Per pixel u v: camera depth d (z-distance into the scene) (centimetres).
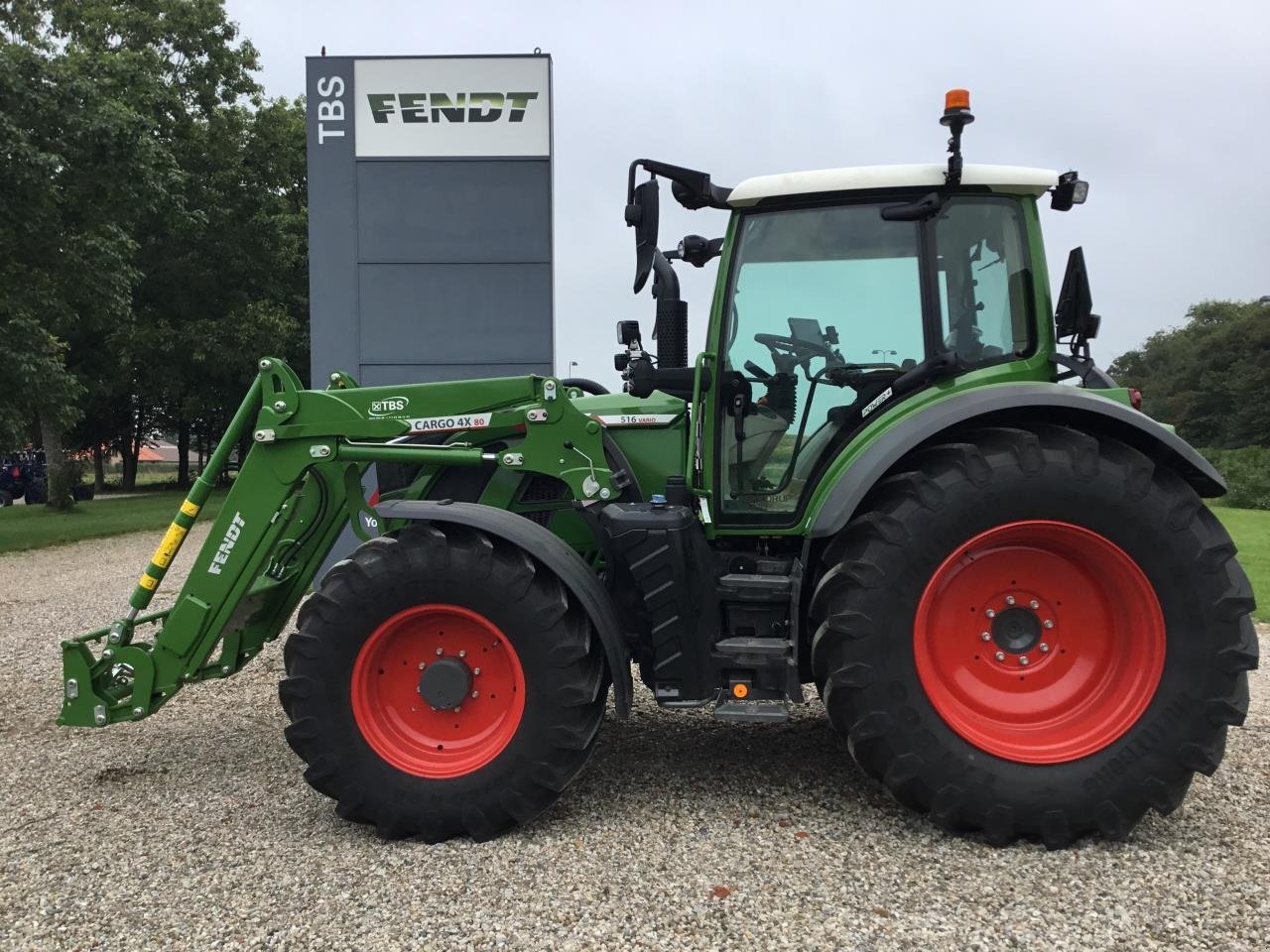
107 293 1255
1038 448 277
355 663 290
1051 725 287
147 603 337
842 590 283
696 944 223
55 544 1244
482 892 251
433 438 337
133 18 1952
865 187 311
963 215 318
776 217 323
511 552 291
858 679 278
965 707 291
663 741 376
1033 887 250
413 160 738
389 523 362
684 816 301
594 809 307
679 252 357
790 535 322
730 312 326
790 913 237
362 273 743
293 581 390
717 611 309
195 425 3073
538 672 284
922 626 280
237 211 2041
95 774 351
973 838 282
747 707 290
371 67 732
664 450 350
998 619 293
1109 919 232
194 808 317
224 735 399
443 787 285
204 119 2059
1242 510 1975
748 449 327
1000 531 279
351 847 284
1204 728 272
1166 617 274
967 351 319
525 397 327
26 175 1073
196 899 250
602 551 334
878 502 288
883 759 281
